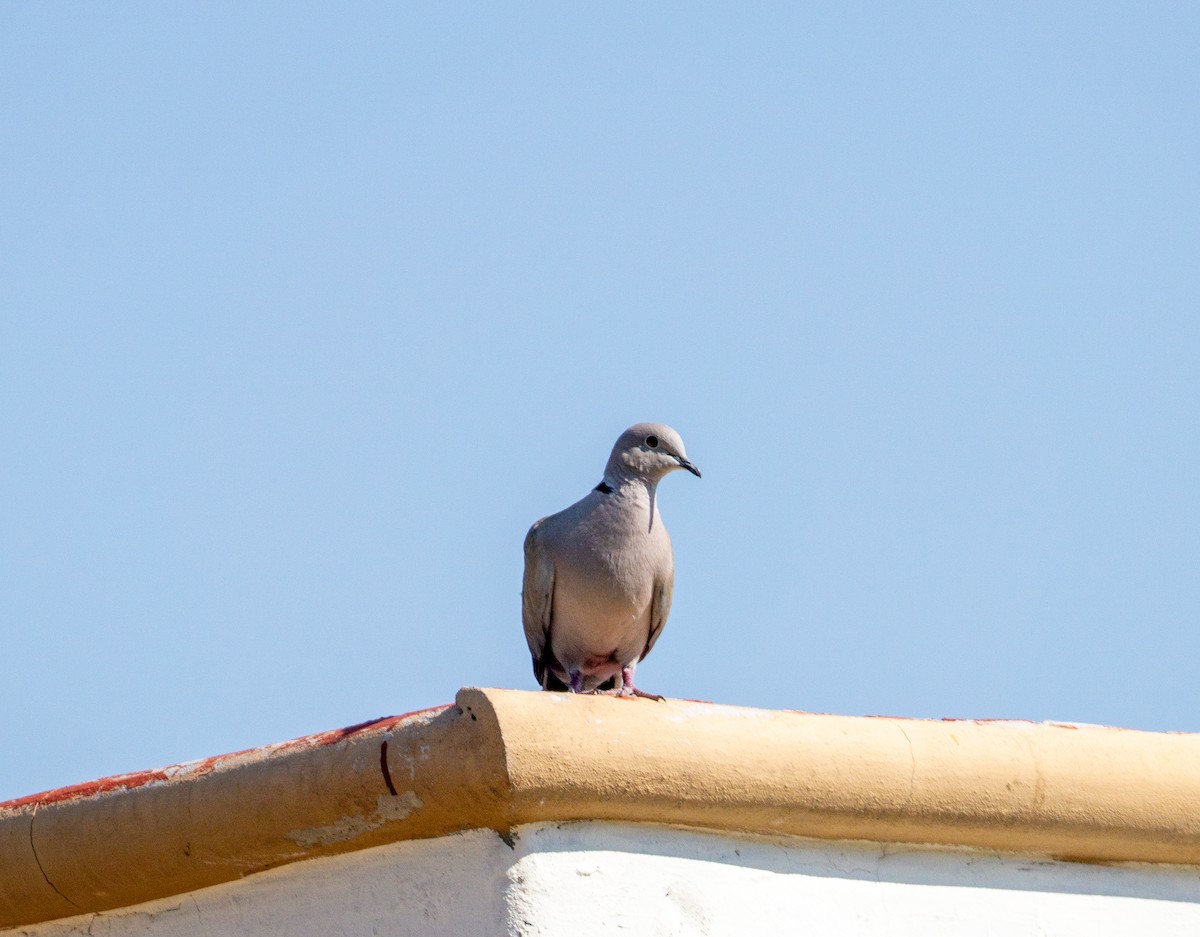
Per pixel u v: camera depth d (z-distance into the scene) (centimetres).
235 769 1025
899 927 1065
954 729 1070
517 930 951
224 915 1077
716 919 1006
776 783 1009
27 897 1112
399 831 993
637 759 967
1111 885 1136
